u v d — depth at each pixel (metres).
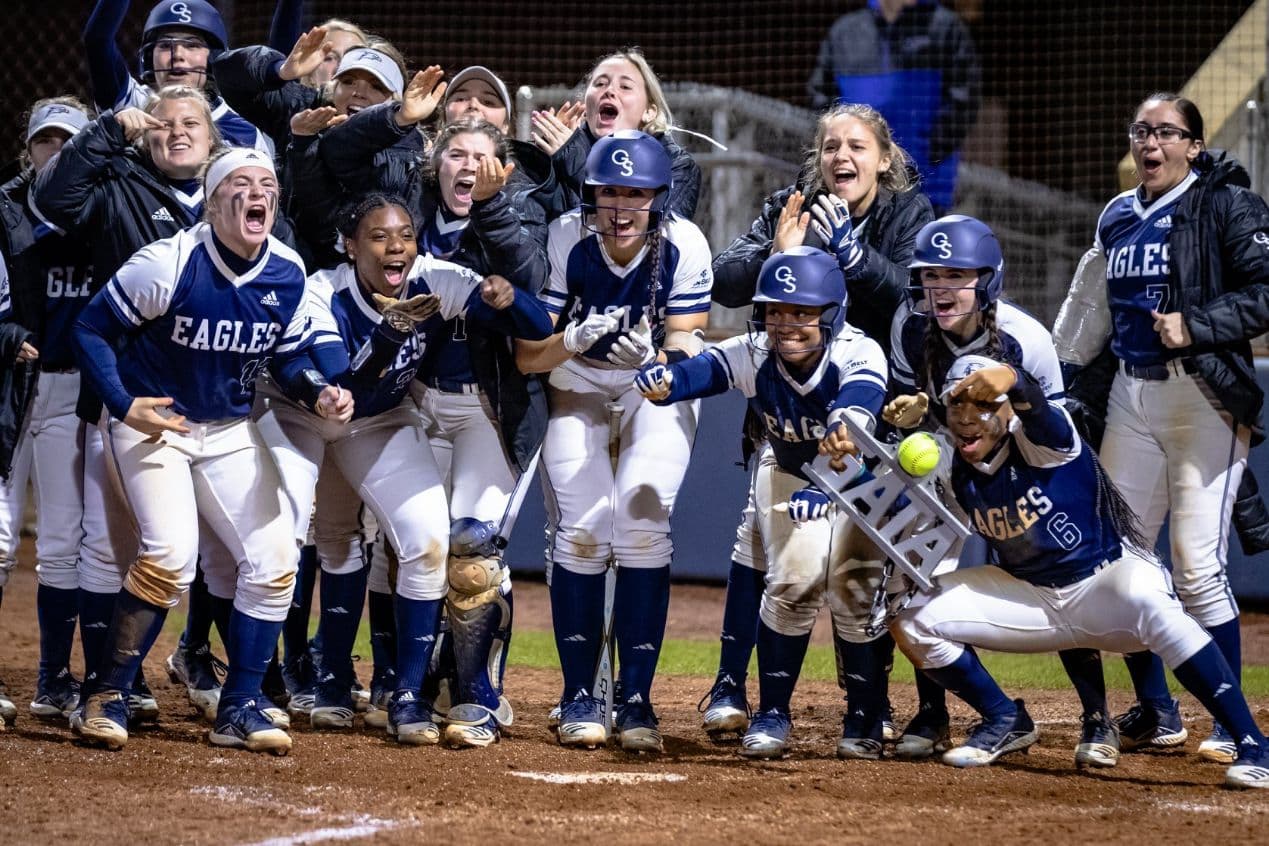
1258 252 17.50
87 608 17.86
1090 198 47.03
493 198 16.38
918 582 16.06
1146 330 18.17
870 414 16.02
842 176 18.19
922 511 15.95
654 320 17.78
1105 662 25.81
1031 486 15.88
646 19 49.94
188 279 15.93
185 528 16.62
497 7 49.97
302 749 17.09
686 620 30.42
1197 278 17.81
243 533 16.88
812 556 17.14
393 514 17.31
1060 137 46.81
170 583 16.64
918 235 16.61
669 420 17.81
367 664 24.77
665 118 19.53
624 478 17.64
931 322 16.42
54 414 18.58
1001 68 47.03
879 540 15.97
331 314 17.22
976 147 46.47
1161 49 46.00
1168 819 14.20
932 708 17.67
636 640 17.70
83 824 13.52
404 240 16.72
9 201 18.48
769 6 49.03
